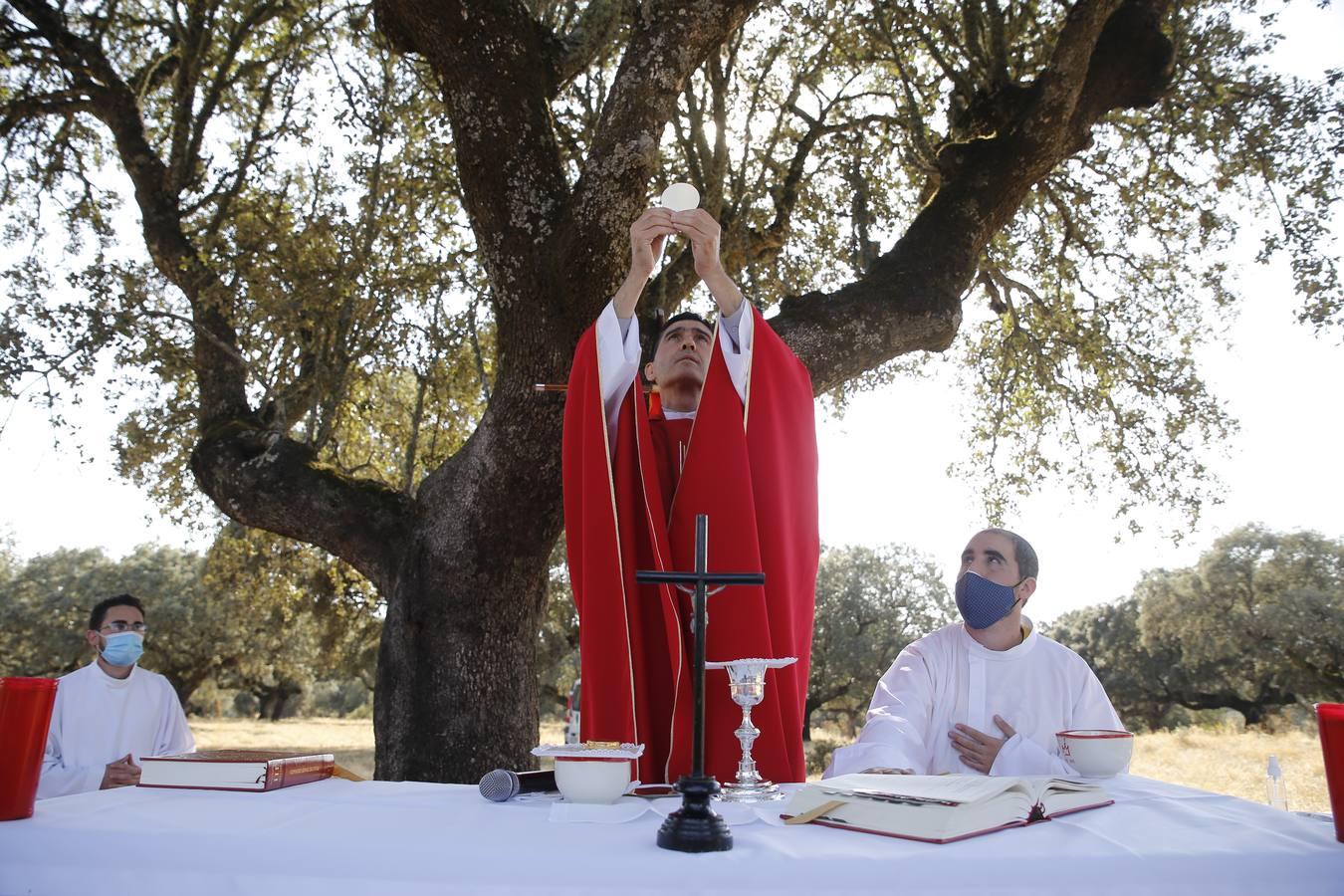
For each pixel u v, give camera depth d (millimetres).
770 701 2566
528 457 6395
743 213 9172
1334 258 8859
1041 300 10953
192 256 9047
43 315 8516
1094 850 1336
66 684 4863
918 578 31172
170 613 33594
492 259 6359
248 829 1453
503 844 1358
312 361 9102
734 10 6332
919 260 7457
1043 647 3197
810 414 3012
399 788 2014
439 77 6441
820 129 9984
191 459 8039
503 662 6594
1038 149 7762
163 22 10422
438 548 6641
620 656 2602
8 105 9555
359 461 11969
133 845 1383
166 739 5059
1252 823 1582
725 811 1679
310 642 32875
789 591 2783
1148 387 10648
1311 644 31203
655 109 6180
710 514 2664
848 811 1554
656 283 8078
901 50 9672
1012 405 11531
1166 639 35406
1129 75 8117
